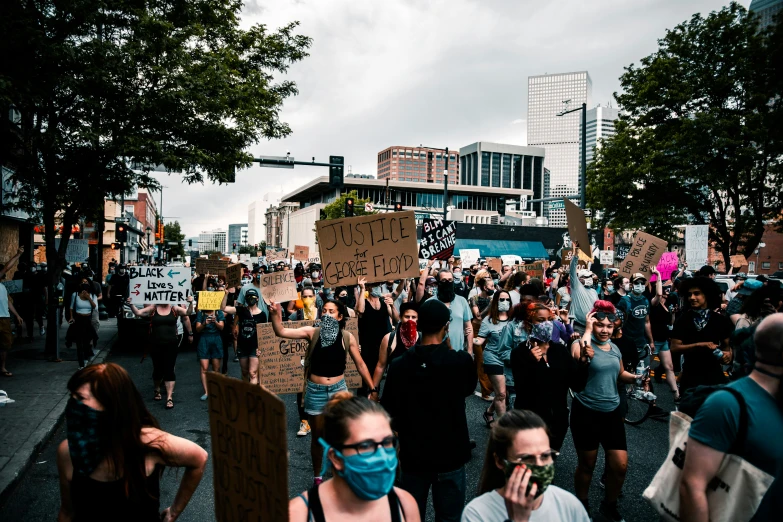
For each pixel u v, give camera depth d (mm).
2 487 5109
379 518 2094
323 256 7000
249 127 14984
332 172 17938
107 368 2492
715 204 29141
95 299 12352
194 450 2594
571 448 6551
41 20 10070
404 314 5305
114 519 2447
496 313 6637
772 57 23516
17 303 14516
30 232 20875
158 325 8555
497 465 2342
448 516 3523
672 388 7910
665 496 2596
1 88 8695
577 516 2369
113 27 11602
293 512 2018
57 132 10906
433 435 3496
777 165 24516
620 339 6668
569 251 14320
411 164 167500
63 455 2541
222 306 8820
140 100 11453
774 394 2377
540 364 4781
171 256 94438
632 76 28922
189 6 13852
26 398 8422
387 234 6980
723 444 2334
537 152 147500
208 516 4797
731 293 10961
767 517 2305
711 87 25547
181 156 12805
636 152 27953
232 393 2256
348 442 1994
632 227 28000
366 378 5285
